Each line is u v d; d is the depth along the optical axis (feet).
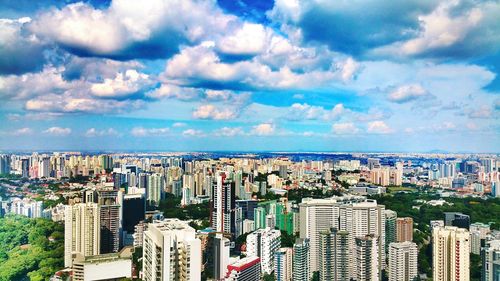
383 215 437.17
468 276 323.78
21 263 336.90
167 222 249.34
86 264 312.91
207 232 402.52
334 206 449.06
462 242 325.01
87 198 465.47
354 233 427.74
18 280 330.54
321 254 366.43
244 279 312.71
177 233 222.89
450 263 330.95
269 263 368.68
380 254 379.76
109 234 411.34
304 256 366.63
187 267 218.79
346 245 362.74
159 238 225.35
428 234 417.69
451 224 433.89
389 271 365.61
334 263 363.15
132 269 317.42
